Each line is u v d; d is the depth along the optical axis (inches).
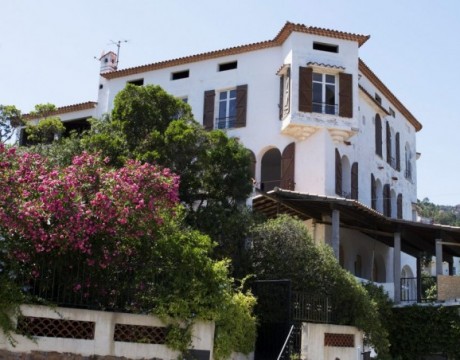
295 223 714.8
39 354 434.6
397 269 935.7
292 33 1108.5
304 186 1082.1
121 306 488.7
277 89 1151.0
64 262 468.1
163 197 502.0
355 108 1113.4
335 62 1118.4
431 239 1024.2
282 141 1122.7
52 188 455.8
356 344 642.2
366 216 916.0
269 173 1208.2
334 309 660.1
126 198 483.2
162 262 506.3
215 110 1187.9
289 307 597.3
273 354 595.8
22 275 451.8
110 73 1279.5
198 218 732.7
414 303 834.8
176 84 1230.9
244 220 727.1
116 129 804.6
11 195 449.4
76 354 446.9
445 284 829.8
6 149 477.4
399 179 1441.9
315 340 599.8
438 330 793.6
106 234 478.0
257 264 687.1
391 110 1440.7
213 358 499.8
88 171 492.4
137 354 468.8
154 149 754.8
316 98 1105.4
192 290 493.7
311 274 671.8
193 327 489.7
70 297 466.0
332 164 1088.8
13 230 444.8
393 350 819.4
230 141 810.8
